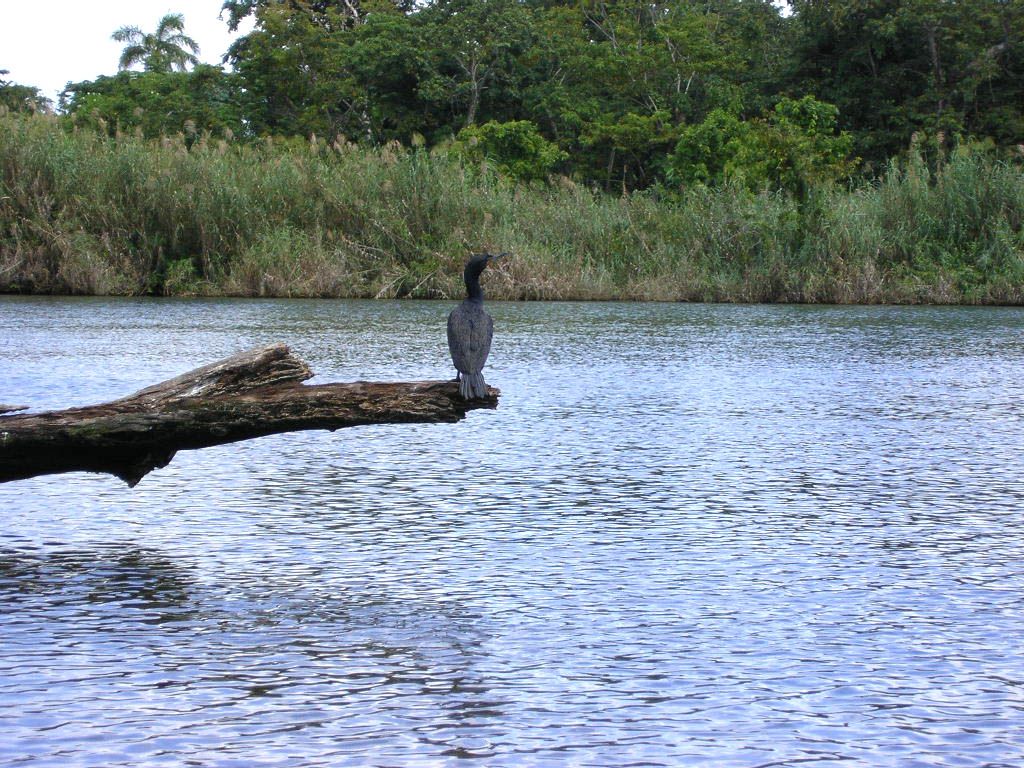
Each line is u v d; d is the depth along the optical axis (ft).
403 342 91.45
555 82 246.68
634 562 33.47
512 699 23.88
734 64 259.39
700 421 58.39
